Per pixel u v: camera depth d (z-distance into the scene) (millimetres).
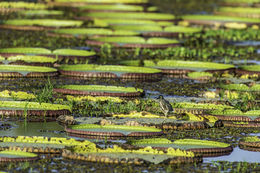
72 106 25922
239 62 40031
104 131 21844
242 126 24203
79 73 33125
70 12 63344
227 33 52812
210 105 26172
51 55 37688
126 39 45812
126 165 18422
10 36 46688
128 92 28203
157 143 20531
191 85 32250
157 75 34031
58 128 22828
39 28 51188
